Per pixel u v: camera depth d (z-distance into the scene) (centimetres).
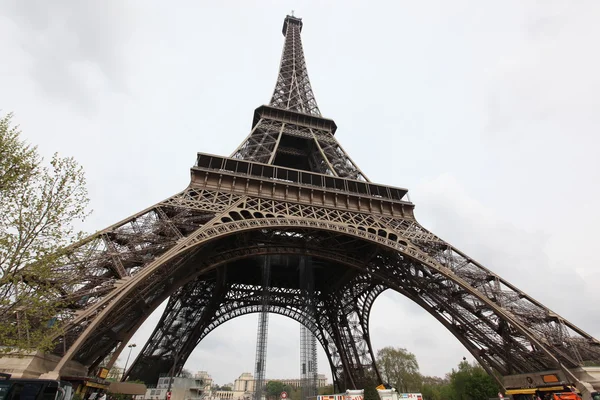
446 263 4706
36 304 2133
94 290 2883
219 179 4878
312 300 7331
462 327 4778
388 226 5172
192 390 6844
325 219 4906
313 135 7269
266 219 4378
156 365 6191
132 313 3781
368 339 6962
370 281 6406
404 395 5306
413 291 5212
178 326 6306
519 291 4378
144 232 3662
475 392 8088
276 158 8438
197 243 3662
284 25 13012
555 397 3384
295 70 10238
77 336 2684
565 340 3844
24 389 1950
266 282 7131
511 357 4394
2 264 2097
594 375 3509
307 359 6656
